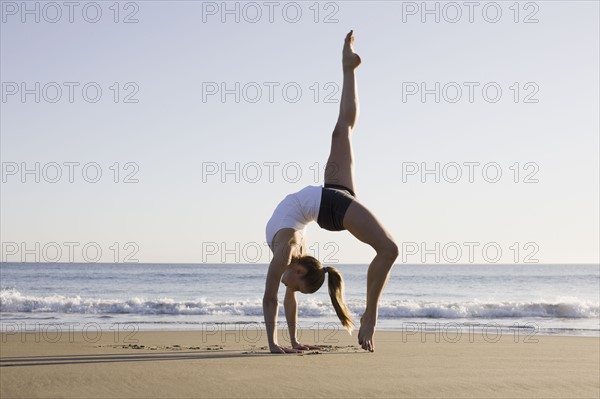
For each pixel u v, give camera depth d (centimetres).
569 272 5072
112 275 3694
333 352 647
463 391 421
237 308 1766
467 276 4166
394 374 489
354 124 591
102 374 461
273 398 385
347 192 573
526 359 633
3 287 3153
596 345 826
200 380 441
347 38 596
